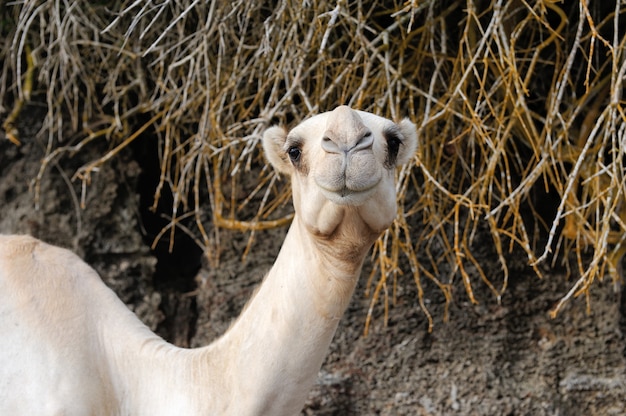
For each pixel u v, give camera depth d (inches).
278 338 132.3
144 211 254.1
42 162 244.7
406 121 142.9
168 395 146.8
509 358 229.5
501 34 179.9
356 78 207.8
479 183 197.8
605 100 212.2
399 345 231.9
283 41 207.8
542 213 232.8
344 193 114.1
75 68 230.4
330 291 128.4
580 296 229.1
